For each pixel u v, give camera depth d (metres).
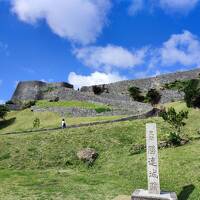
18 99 98.38
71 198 21.78
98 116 66.56
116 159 33.03
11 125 71.81
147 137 20.80
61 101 84.69
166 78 85.62
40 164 33.47
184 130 42.12
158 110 57.72
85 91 90.69
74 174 29.50
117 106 73.31
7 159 35.09
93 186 24.91
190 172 25.52
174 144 33.56
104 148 36.53
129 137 39.41
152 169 20.44
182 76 84.06
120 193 22.97
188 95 58.59
